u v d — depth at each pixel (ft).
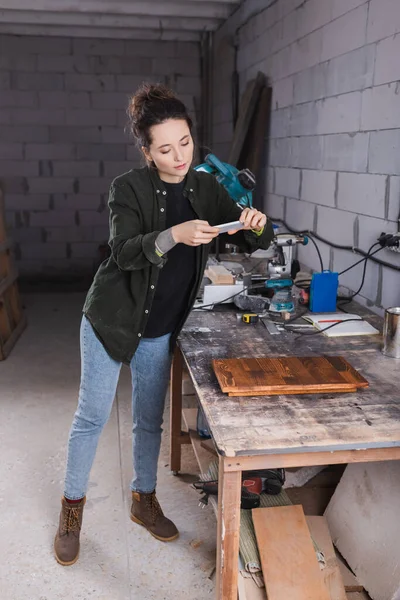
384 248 7.58
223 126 16.71
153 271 5.53
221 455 4.30
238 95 15.10
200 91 19.02
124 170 19.31
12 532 7.06
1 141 18.69
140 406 6.55
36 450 8.94
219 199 5.91
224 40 16.20
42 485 8.04
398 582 5.36
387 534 5.72
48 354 13.14
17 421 9.89
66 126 18.80
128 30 17.99
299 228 10.73
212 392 5.08
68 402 10.66
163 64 18.72
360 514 6.14
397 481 5.80
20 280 19.79
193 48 18.69
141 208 5.45
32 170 19.01
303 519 5.81
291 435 4.41
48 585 6.23
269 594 5.18
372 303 8.02
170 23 16.74
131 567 6.50
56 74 18.38
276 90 11.85
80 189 19.31
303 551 5.52
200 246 5.75
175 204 5.62
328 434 4.43
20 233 19.43
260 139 12.58
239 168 13.26
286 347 6.19
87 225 19.62
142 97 5.07
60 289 19.48
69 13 16.19
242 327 6.82
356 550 6.02
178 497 7.77
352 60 8.20
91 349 5.90
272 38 11.96
